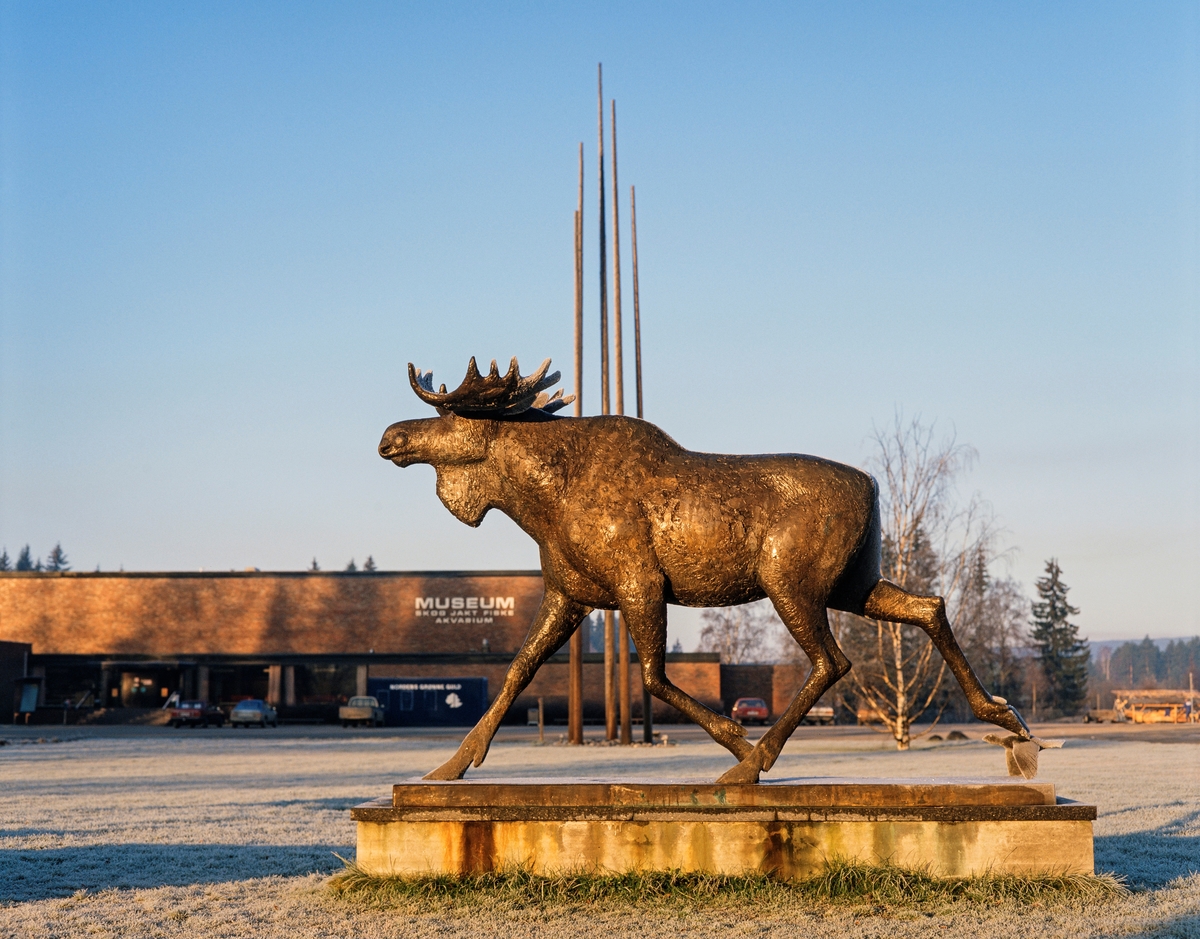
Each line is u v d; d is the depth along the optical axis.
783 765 21.75
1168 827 11.72
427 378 8.34
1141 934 6.42
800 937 6.35
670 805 7.48
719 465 7.92
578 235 29.09
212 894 8.14
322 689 59.59
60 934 6.91
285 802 15.31
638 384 29.06
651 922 6.70
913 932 6.46
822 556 7.70
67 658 58.91
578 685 32.59
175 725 52.00
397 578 61.59
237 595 61.84
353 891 7.50
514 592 61.34
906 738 31.03
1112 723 64.50
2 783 19.31
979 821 7.43
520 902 7.11
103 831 11.89
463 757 8.07
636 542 7.76
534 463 8.01
